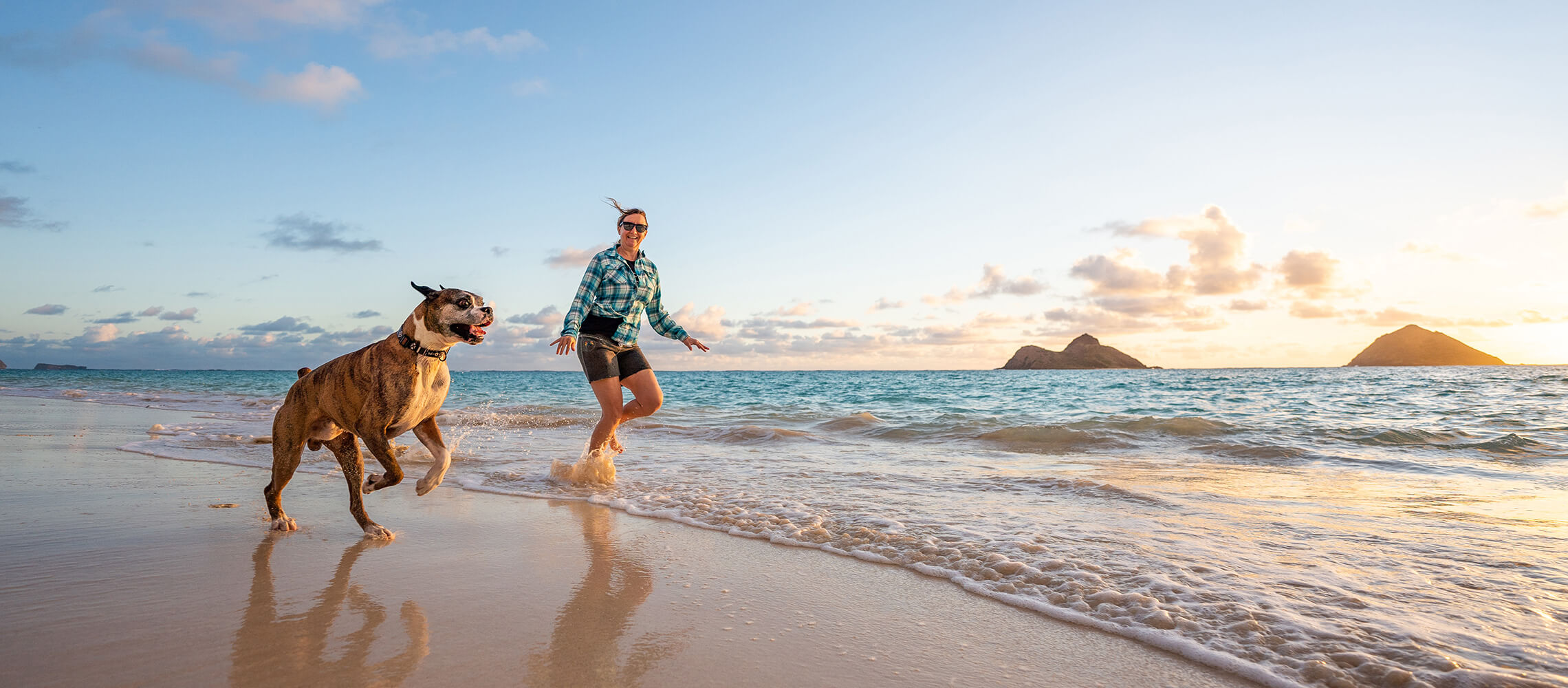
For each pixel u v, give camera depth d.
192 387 31.72
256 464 6.27
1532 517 4.19
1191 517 4.21
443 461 3.99
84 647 2.16
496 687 1.95
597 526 4.05
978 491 5.12
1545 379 33.06
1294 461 6.81
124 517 4.08
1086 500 4.76
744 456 7.36
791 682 2.04
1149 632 2.43
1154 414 13.57
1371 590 2.82
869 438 9.46
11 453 6.79
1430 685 2.02
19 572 2.96
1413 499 4.77
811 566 3.26
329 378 3.72
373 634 2.32
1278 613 2.57
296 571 3.05
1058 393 24.05
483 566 3.19
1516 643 2.29
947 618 2.61
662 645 2.29
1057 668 2.18
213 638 2.27
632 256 5.52
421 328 3.69
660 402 5.65
